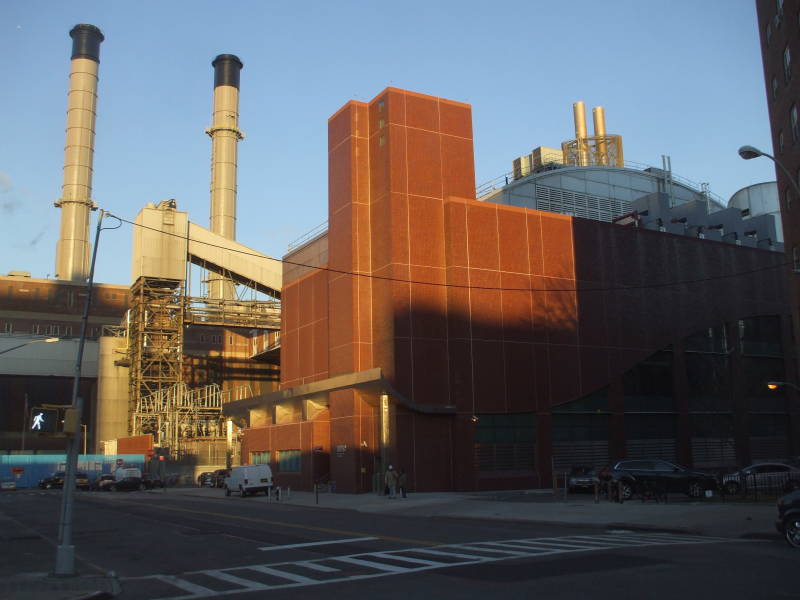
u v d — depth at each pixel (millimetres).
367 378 41594
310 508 34844
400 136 46094
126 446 76562
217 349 95125
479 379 44156
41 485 73938
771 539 18094
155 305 75750
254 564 15531
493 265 46125
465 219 45812
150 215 74688
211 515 30250
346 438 44938
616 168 70875
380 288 45344
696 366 54625
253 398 58906
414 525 23891
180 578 13945
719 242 57156
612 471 32625
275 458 54562
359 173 47656
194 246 77000
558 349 47281
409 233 45031
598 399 48906
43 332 106562
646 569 12961
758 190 77250
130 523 27125
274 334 81062
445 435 43281
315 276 54469
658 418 51906
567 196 67188
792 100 35844
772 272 59750
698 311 54656
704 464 52906
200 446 74625
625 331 50438
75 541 21312
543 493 39688
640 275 52188
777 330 59719
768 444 57125
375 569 14109
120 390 82250
